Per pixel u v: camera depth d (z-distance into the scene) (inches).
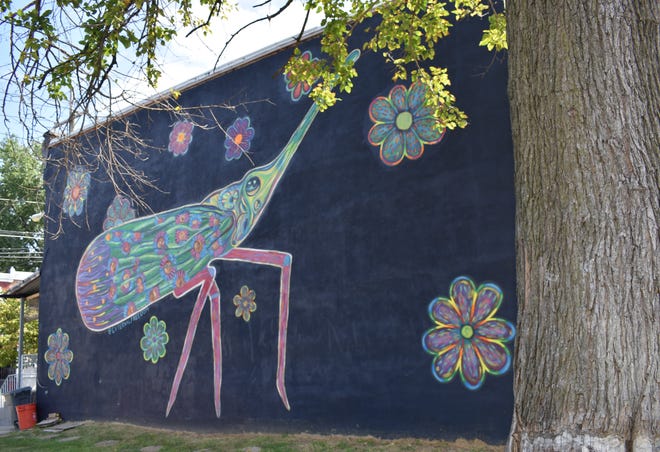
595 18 128.0
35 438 437.1
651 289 115.3
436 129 309.4
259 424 354.3
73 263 514.6
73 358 496.1
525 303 129.6
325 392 328.2
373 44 281.1
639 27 127.6
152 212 451.5
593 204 121.0
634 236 117.6
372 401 309.3
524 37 138.2
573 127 125.5
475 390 276.8
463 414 278.5
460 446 274.7
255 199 386.0
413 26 269.9
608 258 117.9
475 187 293.4
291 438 331.9
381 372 309.0
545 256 125.7
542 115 130.9
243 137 401.7
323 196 350.6
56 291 527.2
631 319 114.7
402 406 298.4
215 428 376.2
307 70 269.0
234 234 392.8
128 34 229.9
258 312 368.8
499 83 294.4
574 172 123.9
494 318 277.1
